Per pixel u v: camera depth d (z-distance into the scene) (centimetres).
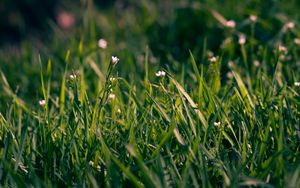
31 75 516
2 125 299
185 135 279
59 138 288
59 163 281
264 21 504
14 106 344
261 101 312
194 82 391
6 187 252
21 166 274
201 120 279
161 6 664
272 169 250
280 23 521
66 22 1027
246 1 574
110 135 285
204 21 564
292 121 284
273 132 277
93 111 290
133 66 468
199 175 254
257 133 280
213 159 254
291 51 443
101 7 1026
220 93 360
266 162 246
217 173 259
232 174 248
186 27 570
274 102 307
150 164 258
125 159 272
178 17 587
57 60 522
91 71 442
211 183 256
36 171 276
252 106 299
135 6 748
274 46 450
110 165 239
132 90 319
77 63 468
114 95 306
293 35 493
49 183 246
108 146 272
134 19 668
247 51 469
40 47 643
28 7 1369
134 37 606
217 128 285
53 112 343
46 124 311
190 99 285
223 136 293
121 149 275
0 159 270
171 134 257
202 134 283
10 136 270
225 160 259
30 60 575
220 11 563
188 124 288
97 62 464
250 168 255
